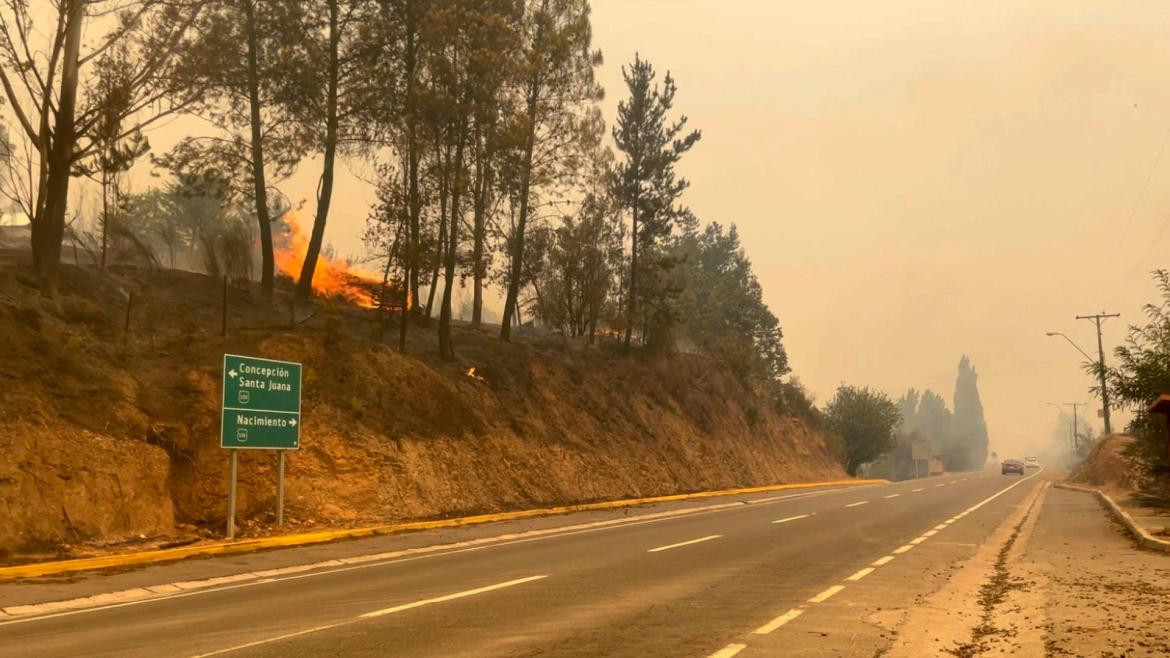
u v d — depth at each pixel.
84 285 25.45
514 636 9.22
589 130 36.75
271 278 32.66
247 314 29.59
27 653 8.73
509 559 16.69
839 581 13.36
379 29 32.50
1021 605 11.03
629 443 39.78
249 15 31.00
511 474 29.92
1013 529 23.30
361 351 28.39
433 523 22.80
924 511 29.22
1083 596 11.32
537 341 44.00
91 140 24.88
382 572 15.16
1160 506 27.83
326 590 13.05
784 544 18.91
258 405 19.67
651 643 8.80
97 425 18.70
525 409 34.66
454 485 26.62
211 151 31.80
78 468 17.45
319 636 9.33
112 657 8.43
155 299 27.14
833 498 37.50
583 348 45.91
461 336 38.66
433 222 33.19
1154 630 8.95
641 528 23.25
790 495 40.47
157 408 20.75
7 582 13.67
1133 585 12.22
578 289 46.09
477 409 31.69
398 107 32.94
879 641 8.89
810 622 9.96
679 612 10.67
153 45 25.61
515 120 33.16
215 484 20.45
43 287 23.20
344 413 25.11
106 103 24.38
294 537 19.02
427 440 27.22
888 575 14.07
